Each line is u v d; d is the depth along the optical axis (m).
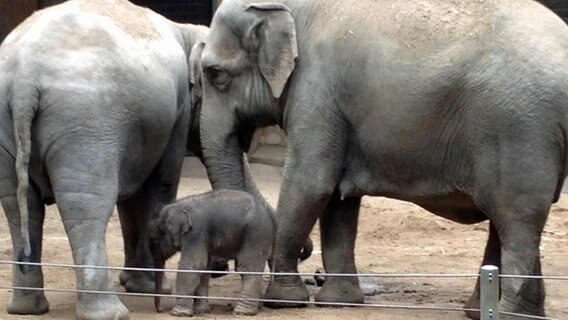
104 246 7.81
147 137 8.20
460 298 9.28
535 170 7.54
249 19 8.78
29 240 7.82
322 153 8.42
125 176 8.19
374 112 8.16
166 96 8.28
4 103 7.69
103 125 7.76
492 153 7.68
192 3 17.31
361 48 8.20
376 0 8.30
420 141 8.01
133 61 8.00
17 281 8.16
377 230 12.60
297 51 8.54
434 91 7.84
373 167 8.38
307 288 9.50
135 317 8.15
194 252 8.16
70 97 7.65
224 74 8.97
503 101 7.56
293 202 8.55
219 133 9.11
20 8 16.62
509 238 7.70
